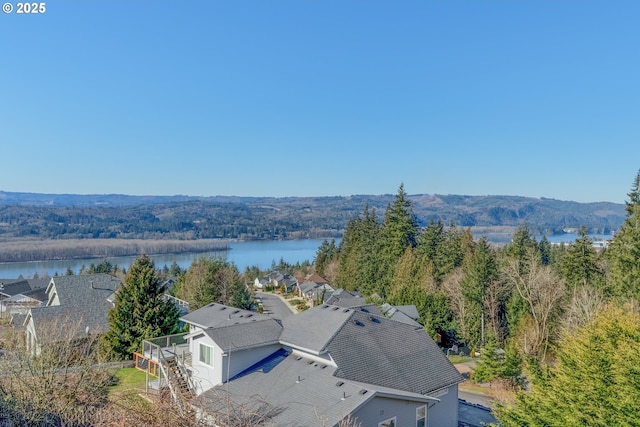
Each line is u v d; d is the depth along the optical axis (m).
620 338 15.43
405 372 19.94
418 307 43.84
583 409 14.69
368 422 16.08
